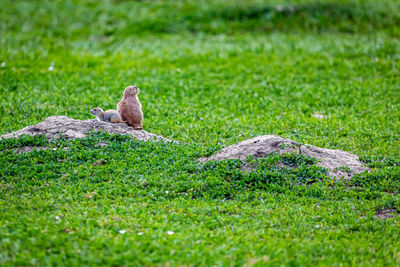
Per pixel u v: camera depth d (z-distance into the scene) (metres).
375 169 11.86
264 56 27.05
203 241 7.93
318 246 8.08
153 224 8.55
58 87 20.70
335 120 17.39
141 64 25.56
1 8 38.09
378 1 37.31
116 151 12.34
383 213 9.84
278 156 11.77
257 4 36.78
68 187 10.22
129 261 7.17
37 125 13.47
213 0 39.00
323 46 28.56
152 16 35.91
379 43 27.95
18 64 24.25
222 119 17.42
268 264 7.26
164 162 11.86
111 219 8.75
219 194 10.37
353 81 22.47
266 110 18.86
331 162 12.23
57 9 38.34
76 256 7.15
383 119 17.44
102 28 34.16
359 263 7.60
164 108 18.59
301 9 35.50
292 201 10.12
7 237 7.70
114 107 18.27
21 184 10.29
